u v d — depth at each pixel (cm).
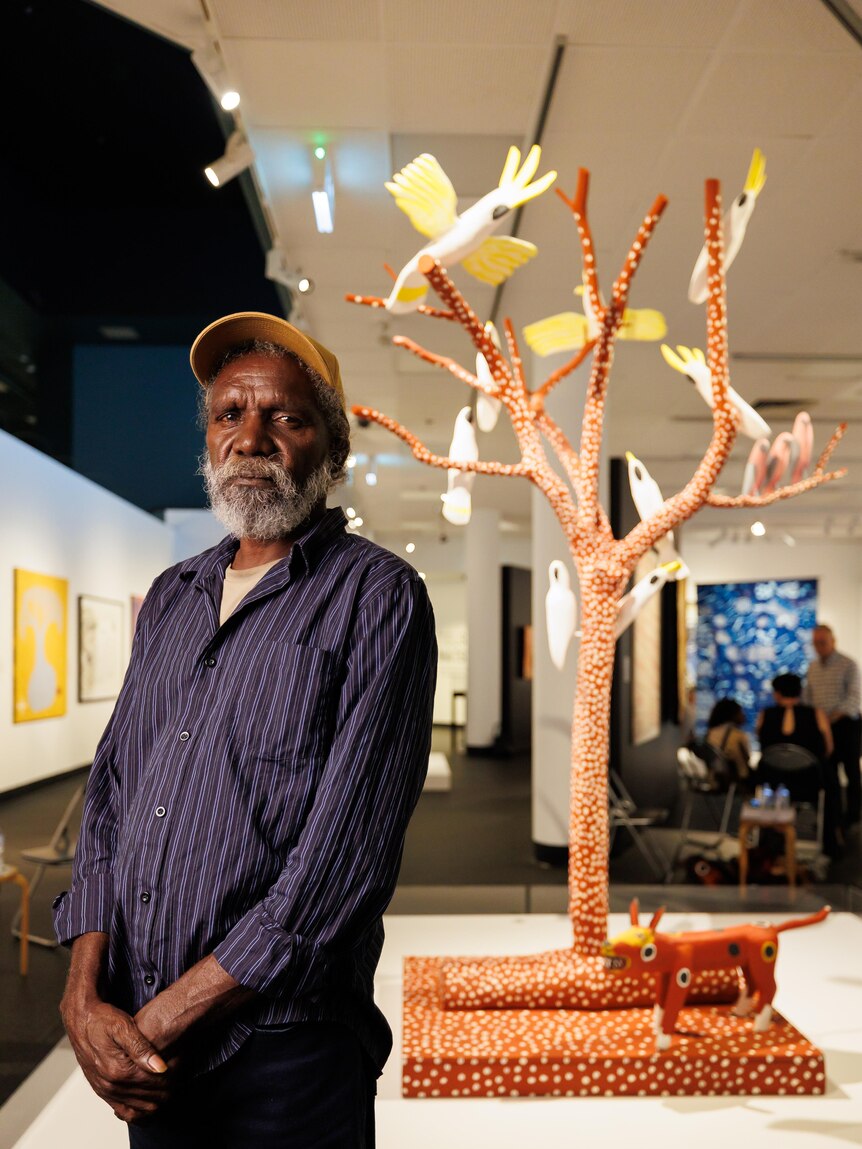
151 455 1298
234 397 137
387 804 116
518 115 392
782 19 328
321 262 523
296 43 347
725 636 1595
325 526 135
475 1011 289
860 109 379
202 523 1345
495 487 1164
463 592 1944
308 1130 116
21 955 369
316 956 109
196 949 115
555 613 317
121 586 1147
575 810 308
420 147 418
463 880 560
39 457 908
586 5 323
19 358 978
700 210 463
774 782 600
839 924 416
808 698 820
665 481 1120
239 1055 115
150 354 1245
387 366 704
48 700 924
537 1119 240
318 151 416
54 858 438
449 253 284
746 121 391
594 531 313
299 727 118
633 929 255
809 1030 298
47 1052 278
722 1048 259
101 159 1009
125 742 131
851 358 676
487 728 1334
